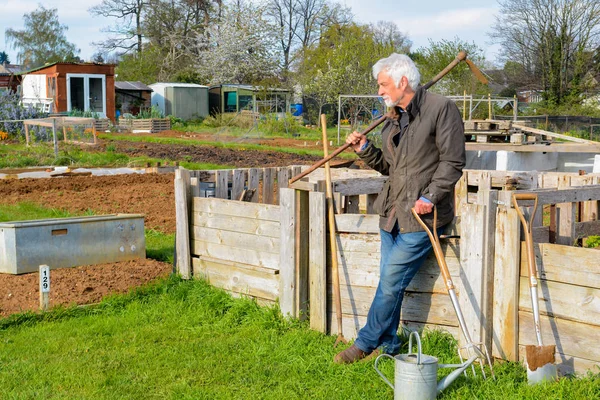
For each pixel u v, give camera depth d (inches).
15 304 263.0
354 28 1982.0
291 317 239.6
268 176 333.4
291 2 2743.6
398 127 196.9
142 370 202.8
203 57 2297.0
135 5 2581.2
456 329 207.5
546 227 221.3
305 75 1990.7
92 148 1005.8
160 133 1513.3
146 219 461.4
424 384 170.4
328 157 220.8
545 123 1359.5
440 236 199.9
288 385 191.0
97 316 253.9
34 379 194.7
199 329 239.0
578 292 181.2
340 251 226.5
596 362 179.2
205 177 305.4
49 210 486.3
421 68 1705.2
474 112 1536.7
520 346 193.6
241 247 266.7
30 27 3235.7
